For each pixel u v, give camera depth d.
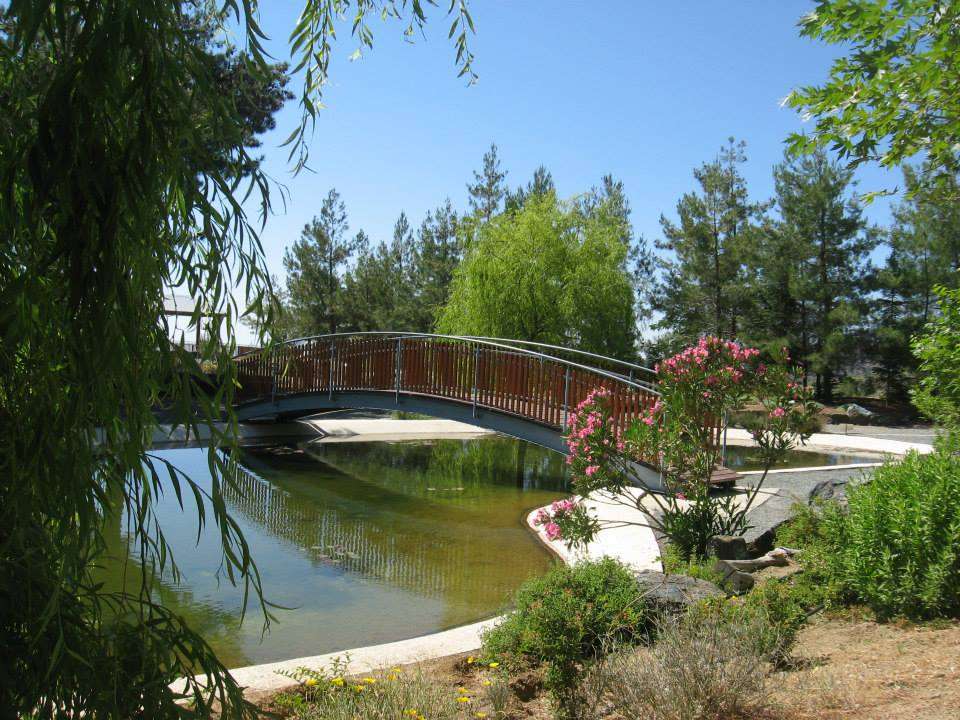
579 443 6.09
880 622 3.92
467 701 3.20
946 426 5.93
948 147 2.81
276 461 13.80
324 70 2.26
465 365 11.90
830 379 30.30
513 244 20.42
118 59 1.29
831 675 3.04
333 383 14.31
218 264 1.44
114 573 5.99
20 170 1.37
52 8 1.36
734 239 30.81
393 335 13.44
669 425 6.06
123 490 1.43
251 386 16.14
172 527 8.22
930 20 2.58
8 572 1.33
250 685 3.47
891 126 2.83
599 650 3.60
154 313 1.40
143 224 1.30
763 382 6.14
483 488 11.44
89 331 1.28
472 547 7.70
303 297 30.98
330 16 2.25
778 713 2.72
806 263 29.05
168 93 1.35
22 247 1.33
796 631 3.73
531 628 3.65
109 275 1.27
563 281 20.39
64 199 1.25
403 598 5.89
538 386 10.70
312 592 6.00
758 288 29.70
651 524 7.84
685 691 2.80
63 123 1.25
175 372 1.45
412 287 36.69
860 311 28.36
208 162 1.42
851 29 2.75
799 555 5.66
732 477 8.95
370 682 3.32
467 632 4.56
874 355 28.98
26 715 1.37
